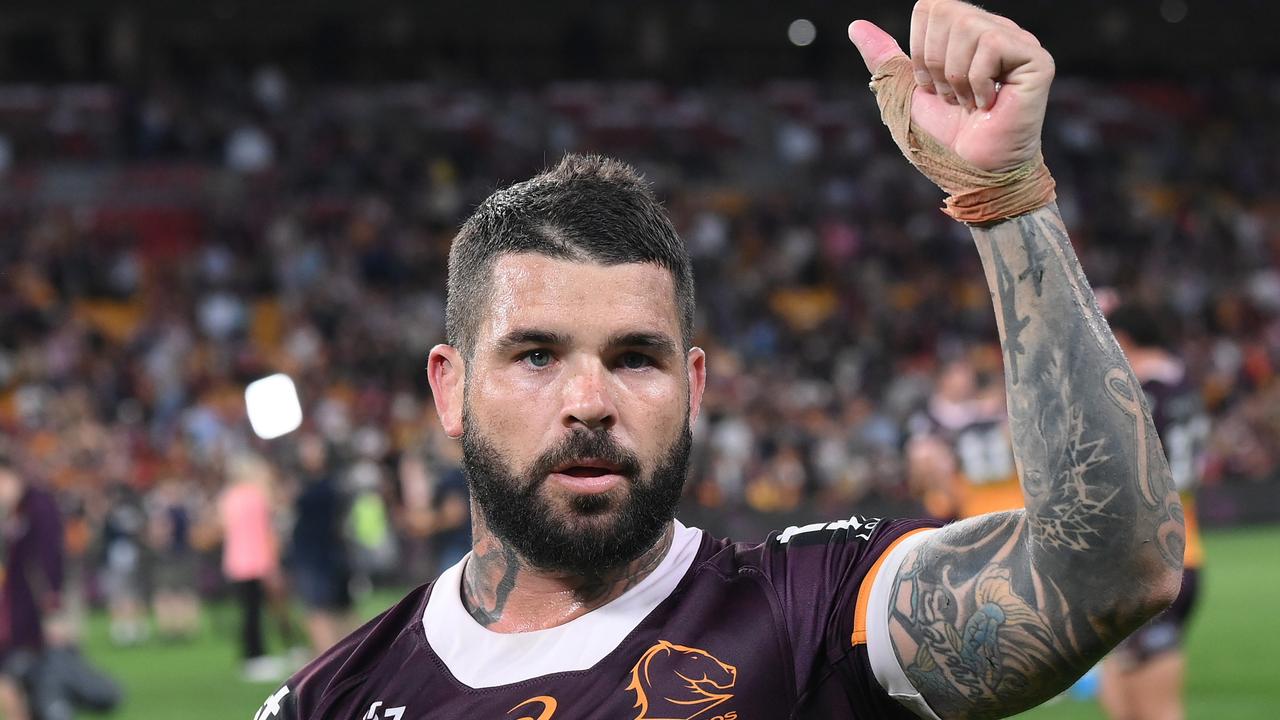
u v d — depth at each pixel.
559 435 1.79
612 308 1.80
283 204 26.25
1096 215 30.20
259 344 22.84
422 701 1.89
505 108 31.41
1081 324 1.65
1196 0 36.00
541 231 1.84
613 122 31.19
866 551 1.89
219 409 18.45
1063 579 1.64
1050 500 1.63
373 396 20.30
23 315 21.16
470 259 1.91
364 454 14.39
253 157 27.61
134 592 13.61
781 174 31.00
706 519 16.97
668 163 30.44
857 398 20.72
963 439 6.54
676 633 1.84
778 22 34.50
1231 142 34.31
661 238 1.86
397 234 26.20
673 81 33.94
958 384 7.72
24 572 7.58
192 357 21.11
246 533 11.05
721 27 34.41
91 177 25.94
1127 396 1.63
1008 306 1.67
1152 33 36.62
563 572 1.87
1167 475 1.64
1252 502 21.05
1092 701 8.38
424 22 32.88
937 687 1.75
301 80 31.83
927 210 29.20
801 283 26.50
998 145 1.62
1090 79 36.00
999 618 1.69
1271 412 22.47
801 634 1.84
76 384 19.91
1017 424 1.66
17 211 24.95
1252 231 30.28
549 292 1.81
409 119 30.31
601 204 1.85
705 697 1.79
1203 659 10.11
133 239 24.83
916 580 1.78
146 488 16.11
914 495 18.08
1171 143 33.81
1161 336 5.62
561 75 33.47
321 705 1.97
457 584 2.02
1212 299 26.70
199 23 31.55
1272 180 33.44
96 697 7.74
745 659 1.81
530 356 1.83
